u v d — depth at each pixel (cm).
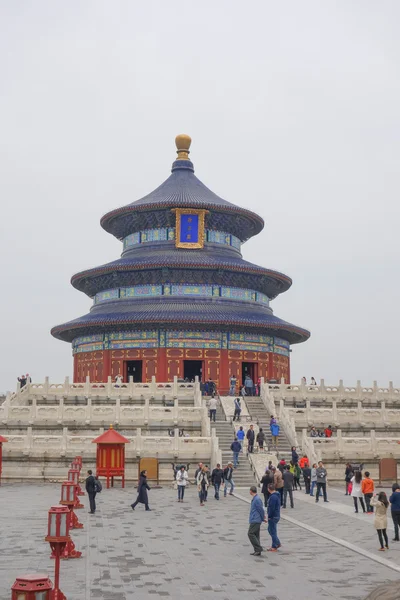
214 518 4438
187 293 10694
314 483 5562
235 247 11706
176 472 5956
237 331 10431
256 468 6231
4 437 6241
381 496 3444
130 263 10631
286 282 11550
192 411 7062
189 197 11219
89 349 10800
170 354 10200
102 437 6025
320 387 8262
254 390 9031
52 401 7881
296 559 3219
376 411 7400
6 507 4756
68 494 3319
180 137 12250
